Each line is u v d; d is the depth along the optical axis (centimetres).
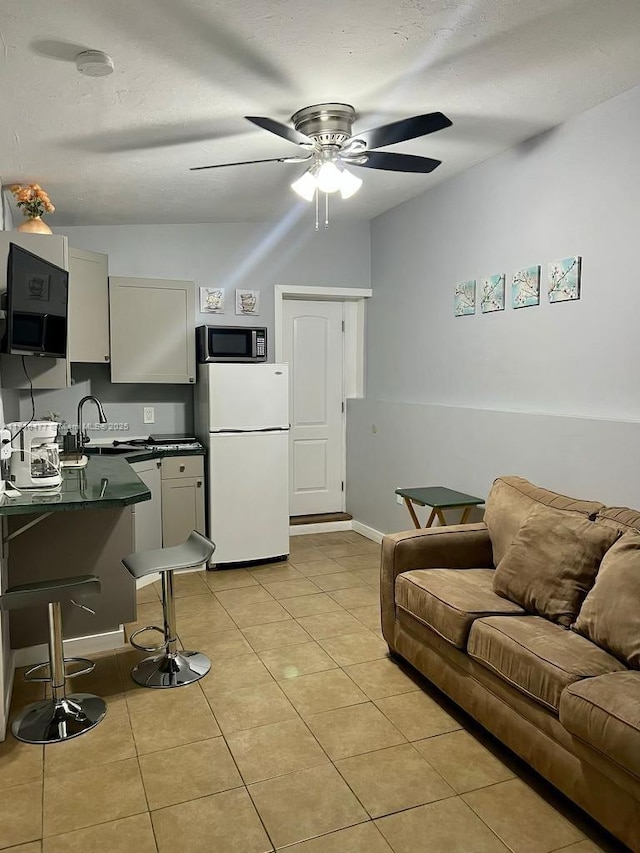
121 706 267
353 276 539
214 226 493
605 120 295
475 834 192
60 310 336
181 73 228
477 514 391
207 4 186
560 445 324
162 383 472
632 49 237
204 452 451
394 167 295
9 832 194
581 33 222
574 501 279
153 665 298
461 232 410
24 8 178
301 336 550
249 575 440
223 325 480
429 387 455
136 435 480
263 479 458
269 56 224
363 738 244
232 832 193
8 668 267
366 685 285
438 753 234
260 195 415
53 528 305
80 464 350
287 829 195
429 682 288
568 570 242
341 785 215
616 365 297
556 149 326
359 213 507
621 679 189
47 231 350
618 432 289
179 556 288
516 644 219
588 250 310
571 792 194
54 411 451
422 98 277
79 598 237
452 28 213
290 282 520
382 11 200
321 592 406
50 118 255
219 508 446
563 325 328
